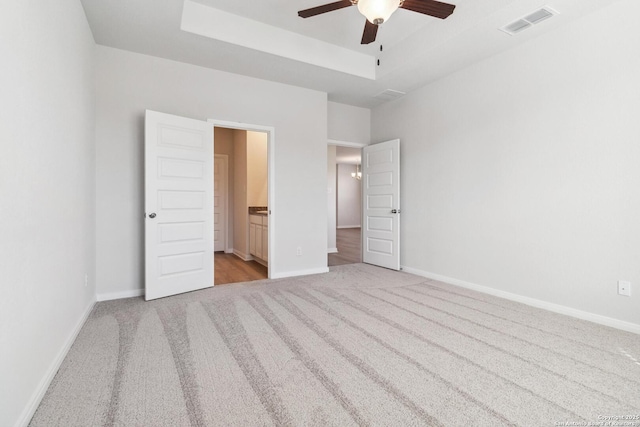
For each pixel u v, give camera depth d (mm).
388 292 3447
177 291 3334
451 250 3836
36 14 1553
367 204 5141
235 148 6191
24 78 1402
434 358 1964
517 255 3139
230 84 3773
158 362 1901
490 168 3379
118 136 3203
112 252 3184
